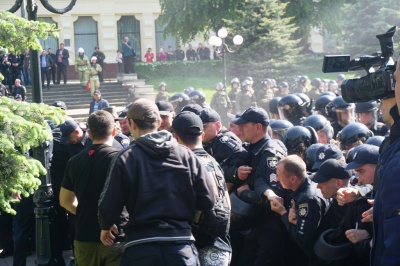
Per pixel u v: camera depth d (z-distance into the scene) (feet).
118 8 142.51
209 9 119.65
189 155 16.63
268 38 98.27
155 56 144.87
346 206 19.20
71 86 110.83
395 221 10.64
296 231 19.81
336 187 19.44
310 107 36.04
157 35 146.00
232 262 23.48
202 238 17.83
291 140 24.93
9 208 21.09
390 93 13.26
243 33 99.09
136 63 123.13
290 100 35.24
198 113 24.30
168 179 16.15
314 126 28.45
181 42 129.90
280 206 20.76
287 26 101.65
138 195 15.99
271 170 21.71
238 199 22.13
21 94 91.04
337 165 19.43
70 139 29.14
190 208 16.31
